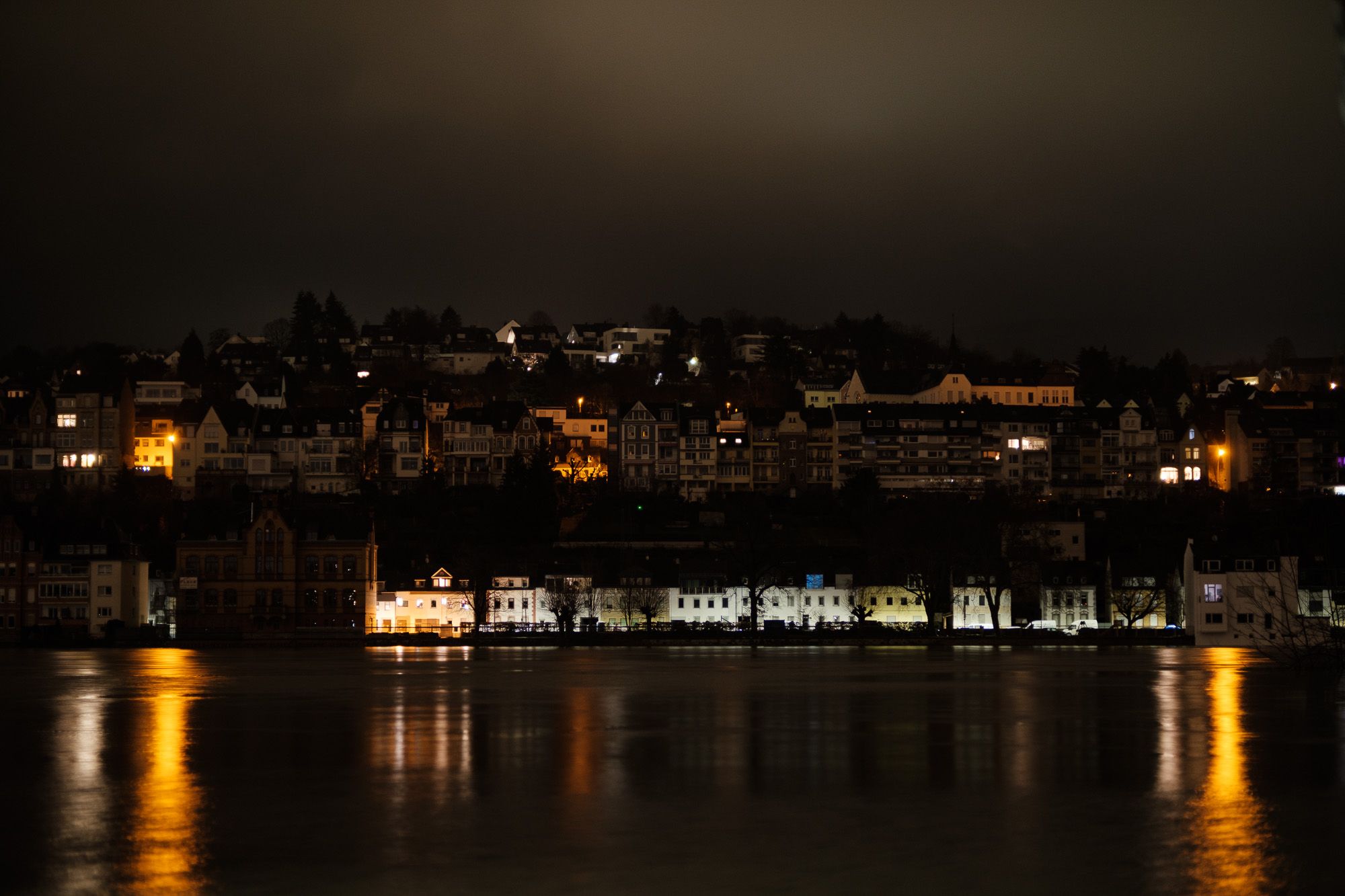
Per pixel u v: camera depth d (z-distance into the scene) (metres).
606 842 72.94
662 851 71.06
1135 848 71.31
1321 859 69.25
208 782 89.19
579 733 112.00
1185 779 89.69
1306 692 141.75
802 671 172.75
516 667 180.62
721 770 93.81
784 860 69.44
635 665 183.75
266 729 114.62
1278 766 94.69
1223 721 118.44
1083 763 96.12
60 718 121.81
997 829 75.44
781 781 89.44
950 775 91.44
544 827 76.25
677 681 158.12
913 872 67.25
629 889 64.81
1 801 83.31
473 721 119.50
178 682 156.38
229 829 75.62
